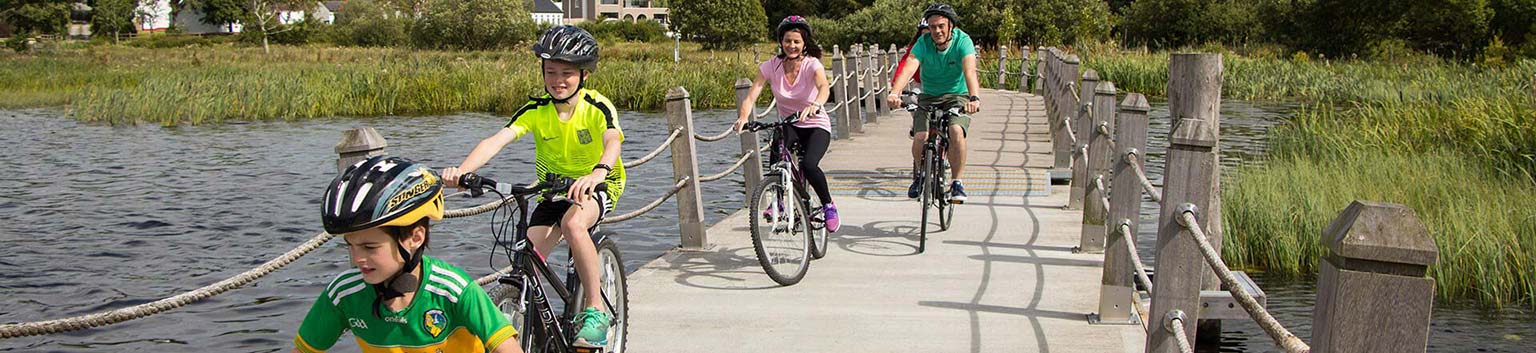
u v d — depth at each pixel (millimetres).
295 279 8797
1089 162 7594
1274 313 7316
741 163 8930
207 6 89062
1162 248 4281
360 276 2928
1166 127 20641
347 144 4625
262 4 76312
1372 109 17000
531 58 39938
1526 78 23688
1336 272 2436
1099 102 7578
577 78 4430
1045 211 9344
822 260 7414
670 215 11469
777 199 6680
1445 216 8828
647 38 79375
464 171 4102
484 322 2922
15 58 43625
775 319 5945
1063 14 51906
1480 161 12391
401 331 2936
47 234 10742
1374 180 10547
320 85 26516
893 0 62031
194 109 23719
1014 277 6891
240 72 32656
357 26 77062
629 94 27578
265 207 12289
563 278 8625
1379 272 2385
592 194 4098
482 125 23188
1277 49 50188
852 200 9961
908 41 60844
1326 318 2486
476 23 64812
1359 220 2389
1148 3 56438
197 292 3807
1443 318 7141
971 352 5359
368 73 27562
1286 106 26125
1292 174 10836
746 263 7320
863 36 61938
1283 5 51594
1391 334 2395
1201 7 55281
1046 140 14773
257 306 7973
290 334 7309
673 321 5910
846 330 5738
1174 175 4246
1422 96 22047
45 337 7191
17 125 22297
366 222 2742
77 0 81000
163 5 96250
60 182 14258
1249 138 18500
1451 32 48312
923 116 8148
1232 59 33531
